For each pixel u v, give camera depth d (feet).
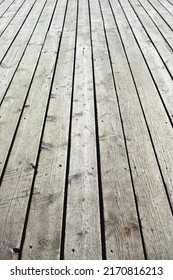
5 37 7.23
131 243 2.77
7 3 10.00
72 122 4.29
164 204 3.11
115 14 8.72
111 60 6.08
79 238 2.82
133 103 4.73
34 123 4.27
